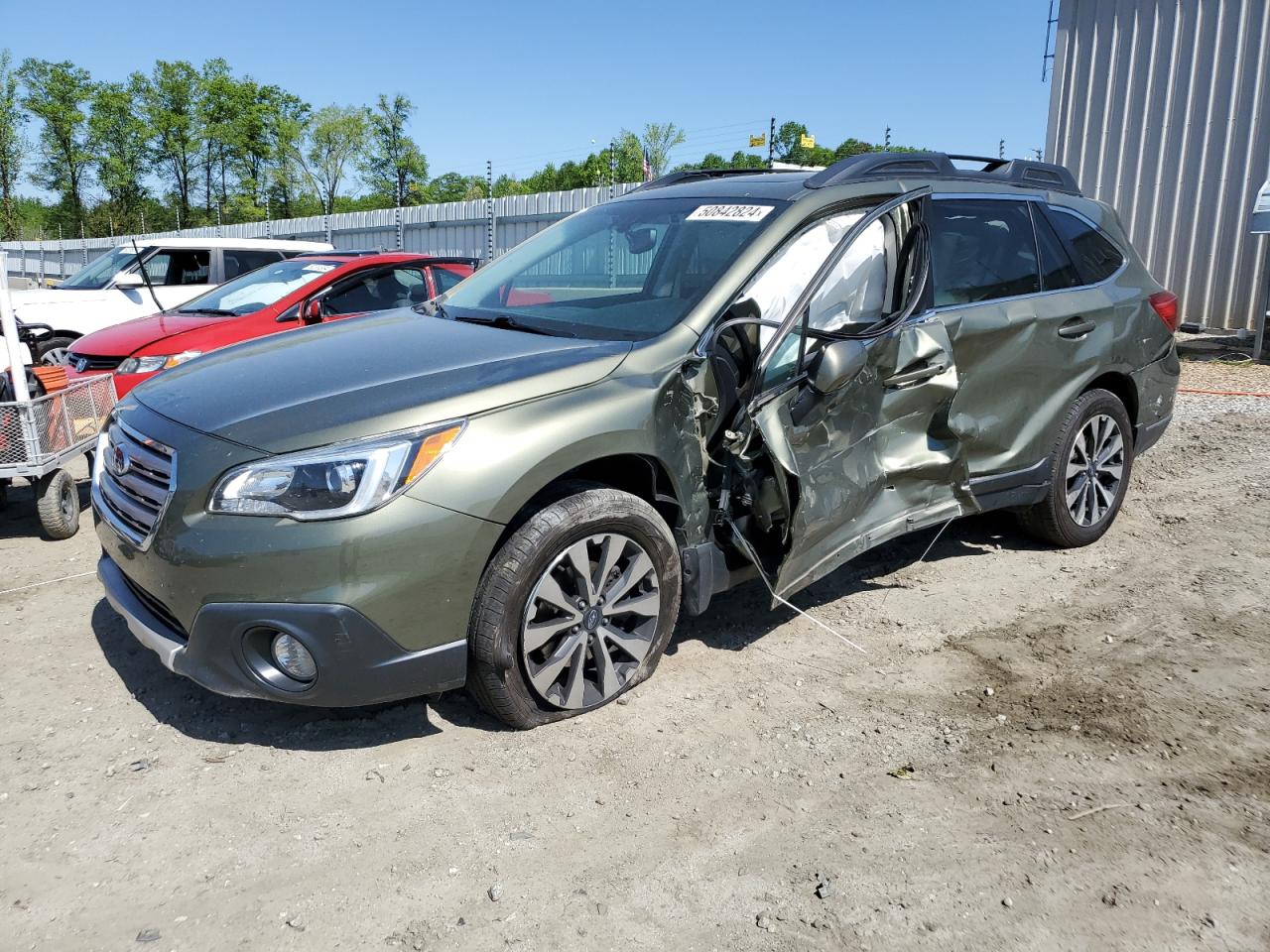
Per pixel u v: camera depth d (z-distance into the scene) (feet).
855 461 11.82
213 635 9.09
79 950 7.23
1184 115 38.11
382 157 237.04
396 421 9.14
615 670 10.75
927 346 12.32
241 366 11.21
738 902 7.77
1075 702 10.99
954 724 10.53
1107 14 39.73
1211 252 38.04
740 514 11.86
